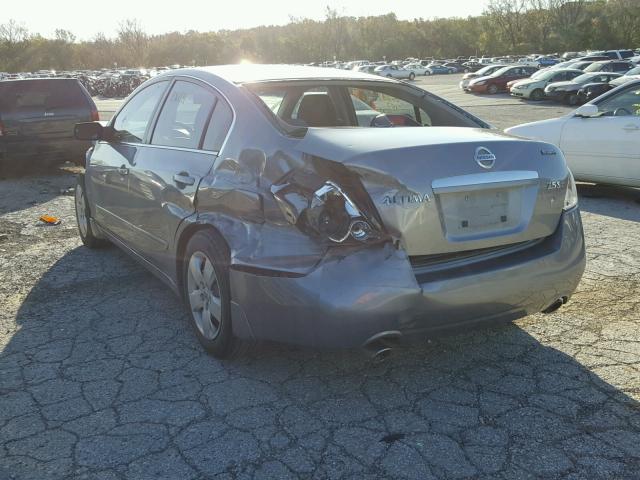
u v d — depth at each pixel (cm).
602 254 546
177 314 422
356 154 280
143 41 10756
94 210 531
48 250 582
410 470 254
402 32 11731
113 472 254
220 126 356
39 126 1034
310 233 283
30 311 429
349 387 322
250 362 350
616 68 3600
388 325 281
